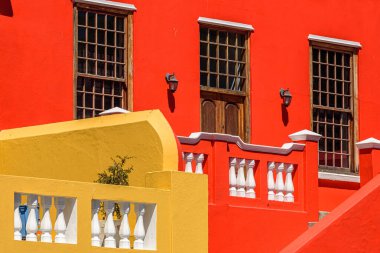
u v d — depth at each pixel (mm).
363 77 23516
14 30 19016
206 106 21438
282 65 22375
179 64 20953
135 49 20438
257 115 21906
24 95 18984
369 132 23453
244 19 21984
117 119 16938
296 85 22516
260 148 18031
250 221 17656
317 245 17266
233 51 21875
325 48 23078
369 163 19641
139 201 15461
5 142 17688
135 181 16500
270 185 18078
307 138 18594
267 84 22141
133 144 16594
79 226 14891
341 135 23156
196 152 17359
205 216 16094
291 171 18422
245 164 17906
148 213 15633
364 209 17781
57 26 19484
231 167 17688
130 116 16828
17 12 19094
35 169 17453
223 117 21609
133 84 20312
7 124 18766
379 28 23859
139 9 20547
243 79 21953
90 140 17078
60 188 14797
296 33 22656
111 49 20203
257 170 18031
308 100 22625
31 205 14625
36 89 19125
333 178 22500
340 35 23281
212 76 21547
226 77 21719
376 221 17875
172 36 20938
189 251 15820
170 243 15672
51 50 19359
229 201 17516
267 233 17812
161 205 15633
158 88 20625
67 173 17188
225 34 21797
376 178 18297
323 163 22797
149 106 20484
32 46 19172
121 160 16500
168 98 20719
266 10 22297
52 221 15211
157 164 16250
